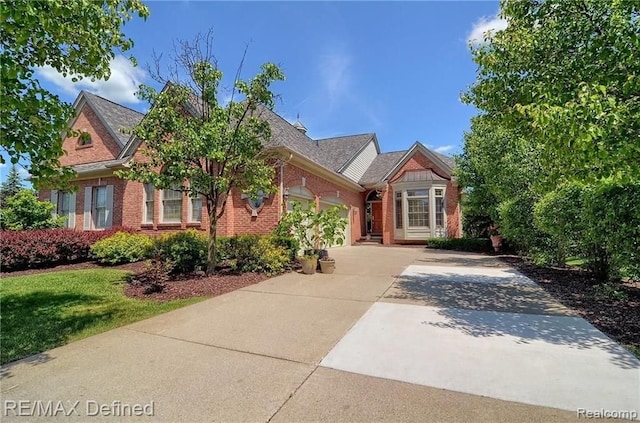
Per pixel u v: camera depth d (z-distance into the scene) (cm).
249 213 1150
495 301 597
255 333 439
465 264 1091
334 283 766
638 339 405
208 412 261
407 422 245
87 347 397
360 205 2147
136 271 921
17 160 405
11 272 927
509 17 562
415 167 1994
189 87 792
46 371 334
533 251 986
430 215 1853
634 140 328
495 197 1461
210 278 810
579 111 330
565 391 285
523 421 245
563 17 480
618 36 393
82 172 1431
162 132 760
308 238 1228
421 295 646
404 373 323
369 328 455
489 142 1222
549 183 501
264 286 736
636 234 510
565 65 471
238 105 796
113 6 433
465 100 682
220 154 716
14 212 1276
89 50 427
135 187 1345
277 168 1110
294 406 268
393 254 1408
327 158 1958
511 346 387
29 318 513
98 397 284
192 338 423
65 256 1049
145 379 315
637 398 273
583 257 804
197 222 1221
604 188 525
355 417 252
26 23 327
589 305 562
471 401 272
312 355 367
